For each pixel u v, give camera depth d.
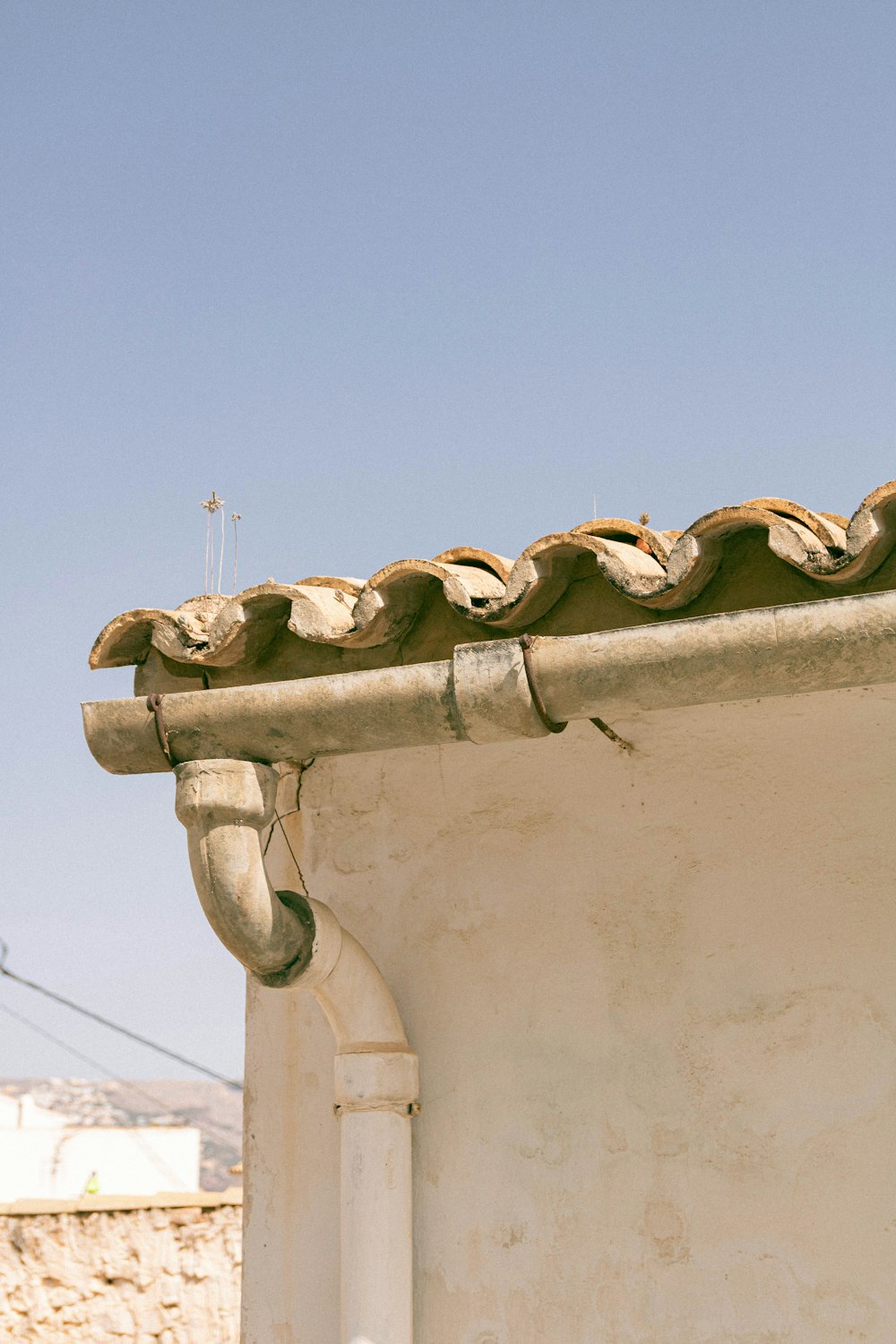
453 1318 4.42
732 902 4.30
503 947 4.58
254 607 4.14
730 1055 4.23
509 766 4.66
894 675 3.44
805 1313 4.01
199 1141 27.73
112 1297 10.59
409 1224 4.48
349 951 4.45
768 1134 4.14
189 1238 10.73
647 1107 4.30
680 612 3.81
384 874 4.78
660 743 4.46
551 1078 4.44
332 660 4.19
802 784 4.27
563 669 3.65
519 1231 4.39
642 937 4.39
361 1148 4.46
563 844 4.55
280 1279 4.72
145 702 4.06
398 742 3.89
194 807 4.02
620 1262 4.25
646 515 4.54
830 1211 4.03
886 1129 4.01
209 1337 10.58
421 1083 4.60
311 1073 4.81
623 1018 4.38
